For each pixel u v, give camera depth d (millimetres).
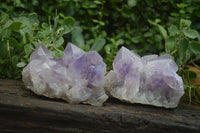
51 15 905
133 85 612
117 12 958
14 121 562
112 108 606
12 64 748
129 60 620
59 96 605
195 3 921
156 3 957
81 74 597
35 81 611
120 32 963
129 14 947
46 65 609
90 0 939
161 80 610
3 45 732
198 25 936
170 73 610
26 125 566
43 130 571
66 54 604
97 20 923
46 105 572
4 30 691
